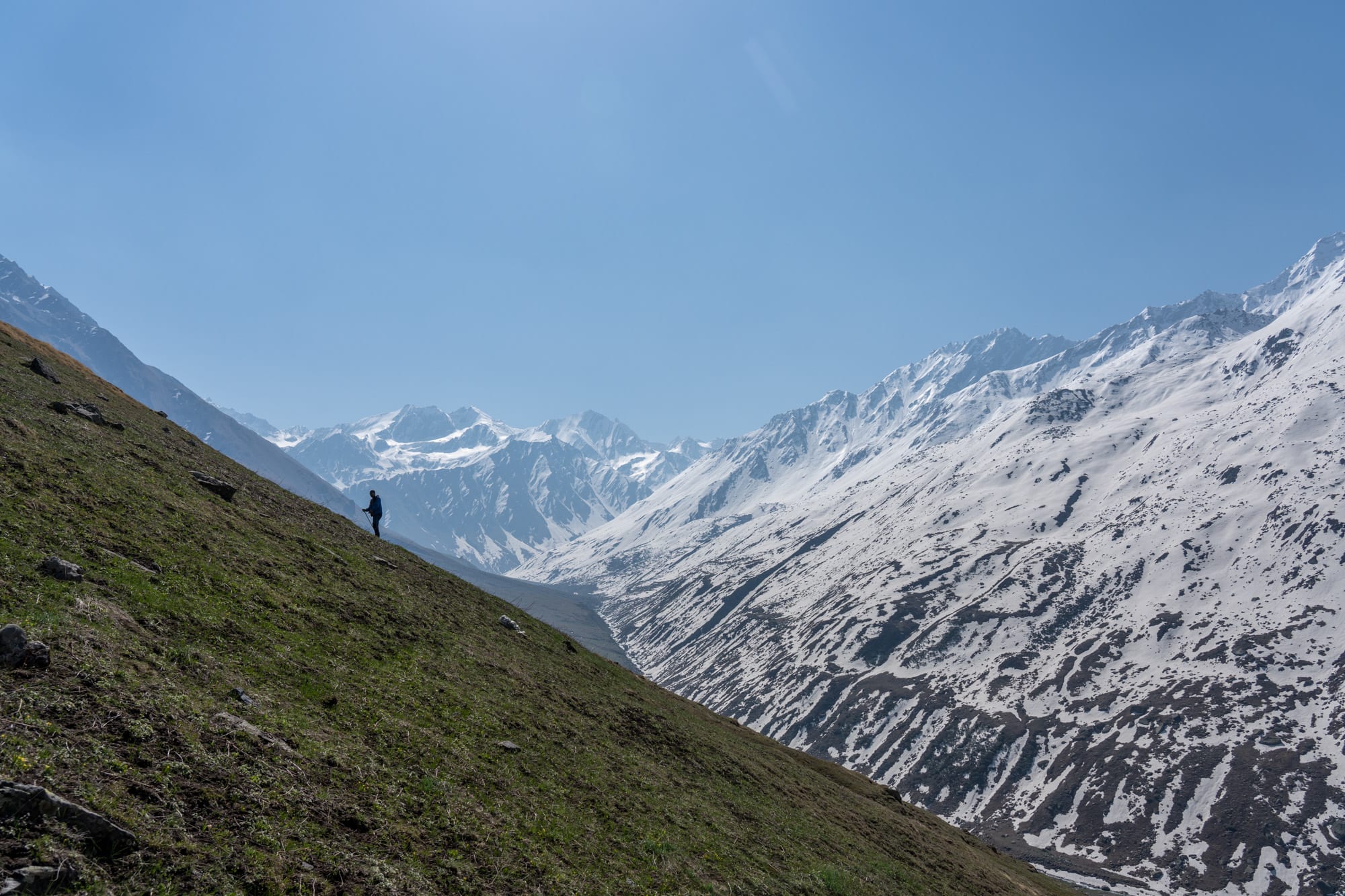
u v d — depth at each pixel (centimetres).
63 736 1441
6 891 1055
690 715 5884
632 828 2720
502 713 3116
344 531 5022
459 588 5362
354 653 2858
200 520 3303
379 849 1712
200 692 1912
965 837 8112
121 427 4238
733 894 2616
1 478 2538
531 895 1900
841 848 4122
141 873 1252
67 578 2100
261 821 1548
